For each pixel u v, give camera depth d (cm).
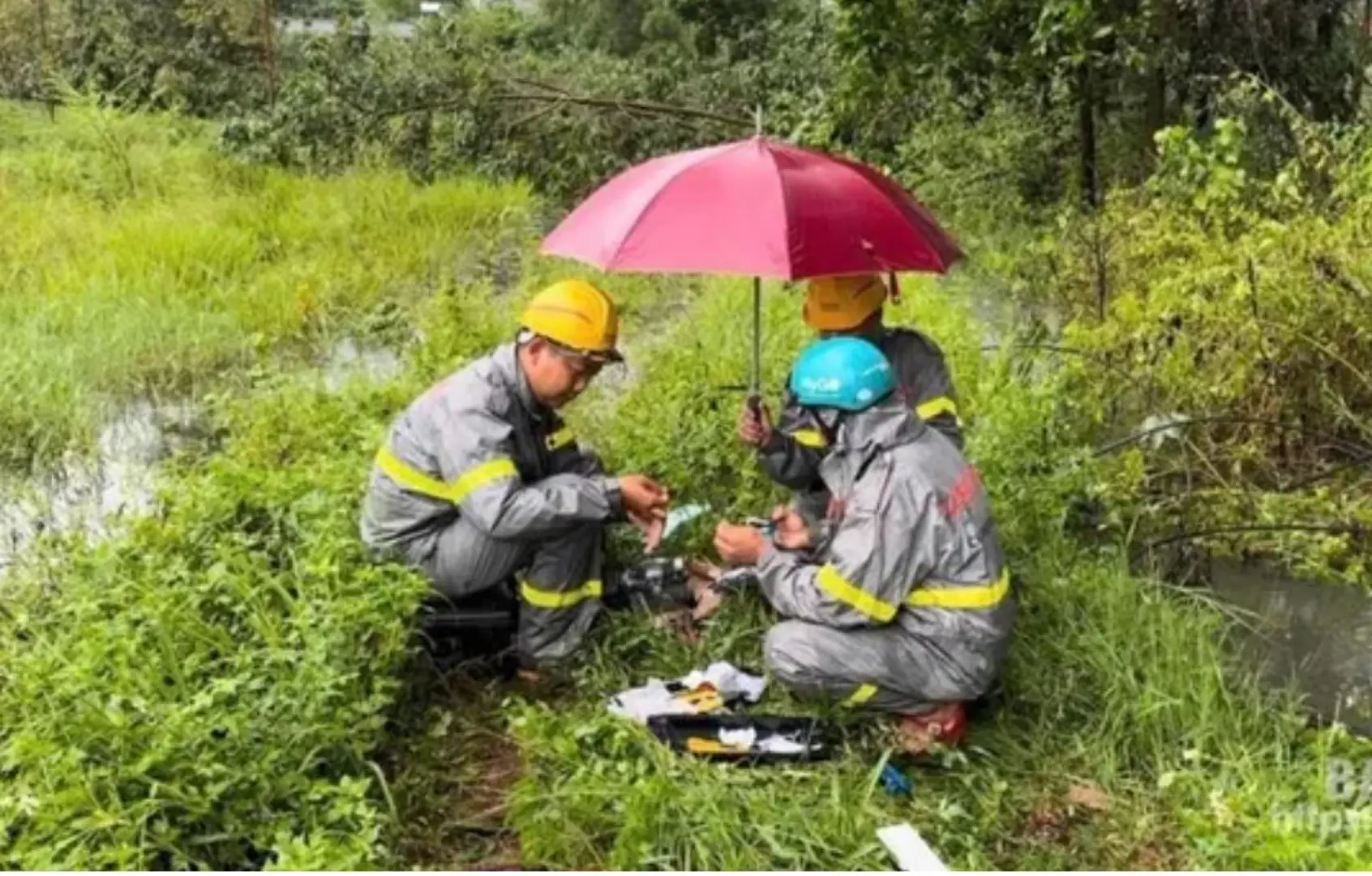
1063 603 438
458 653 436
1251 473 582
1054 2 957
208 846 329
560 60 1462
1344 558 512
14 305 840
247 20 1691
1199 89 1003
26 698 360
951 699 380
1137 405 619
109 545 448
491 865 348
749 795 354
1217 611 475
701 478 518
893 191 405
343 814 329
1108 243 733
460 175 1331
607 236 372
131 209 1119
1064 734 396
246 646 390
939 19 1045
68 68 1698
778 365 638
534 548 423
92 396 742
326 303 895
